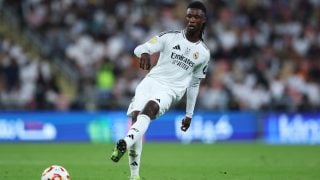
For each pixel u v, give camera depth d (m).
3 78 57.88
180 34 23.80
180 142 53.88
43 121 53.28
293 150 46.38
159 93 23.19
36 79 58.00
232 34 66.31
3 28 63.53
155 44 23.47
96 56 62.97
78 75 60.56
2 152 42.88
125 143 21.30
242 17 69.12
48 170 22.31
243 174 30.36
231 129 55.53
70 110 56.41
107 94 57.56
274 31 68.19
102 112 54.25
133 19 66.81
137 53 23.36
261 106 59.91
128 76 59.38
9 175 28.64
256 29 68.00
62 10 66.75
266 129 55.94
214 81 59.38
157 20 67.25
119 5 68.25
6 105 56.69
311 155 42.28
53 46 62.94
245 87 60.56
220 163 36.16
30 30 63.62
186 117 24.80
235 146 50.03
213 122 55.06
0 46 60.59
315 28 68.94
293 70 62.47
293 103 59.78
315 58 65.44
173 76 23.66
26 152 42.94
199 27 23.61
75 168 32.12
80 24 65.69
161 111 23.08
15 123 52.84
